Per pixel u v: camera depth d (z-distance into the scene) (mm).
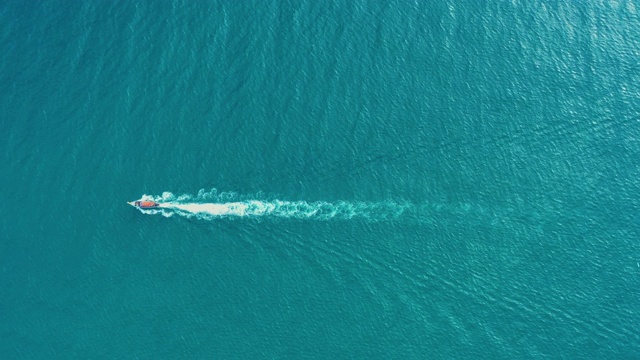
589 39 154750
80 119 142625
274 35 152250
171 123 142750
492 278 132125
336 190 139000
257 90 146375
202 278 130250
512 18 156375
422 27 154375
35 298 127625
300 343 125188
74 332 125000
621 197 139250
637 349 126000
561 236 135875
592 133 145625
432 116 145750
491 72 150625
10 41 150375
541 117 146500
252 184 138625
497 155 143375
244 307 127875
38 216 134375
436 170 141500
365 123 144375
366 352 124750
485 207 138375
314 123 143875
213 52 149875
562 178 141250
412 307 129125
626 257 133625
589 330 127562
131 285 129125
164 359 123188
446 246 135000
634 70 151625
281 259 132750
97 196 136375
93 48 149875
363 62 150000
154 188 137500
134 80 146625
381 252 134125
